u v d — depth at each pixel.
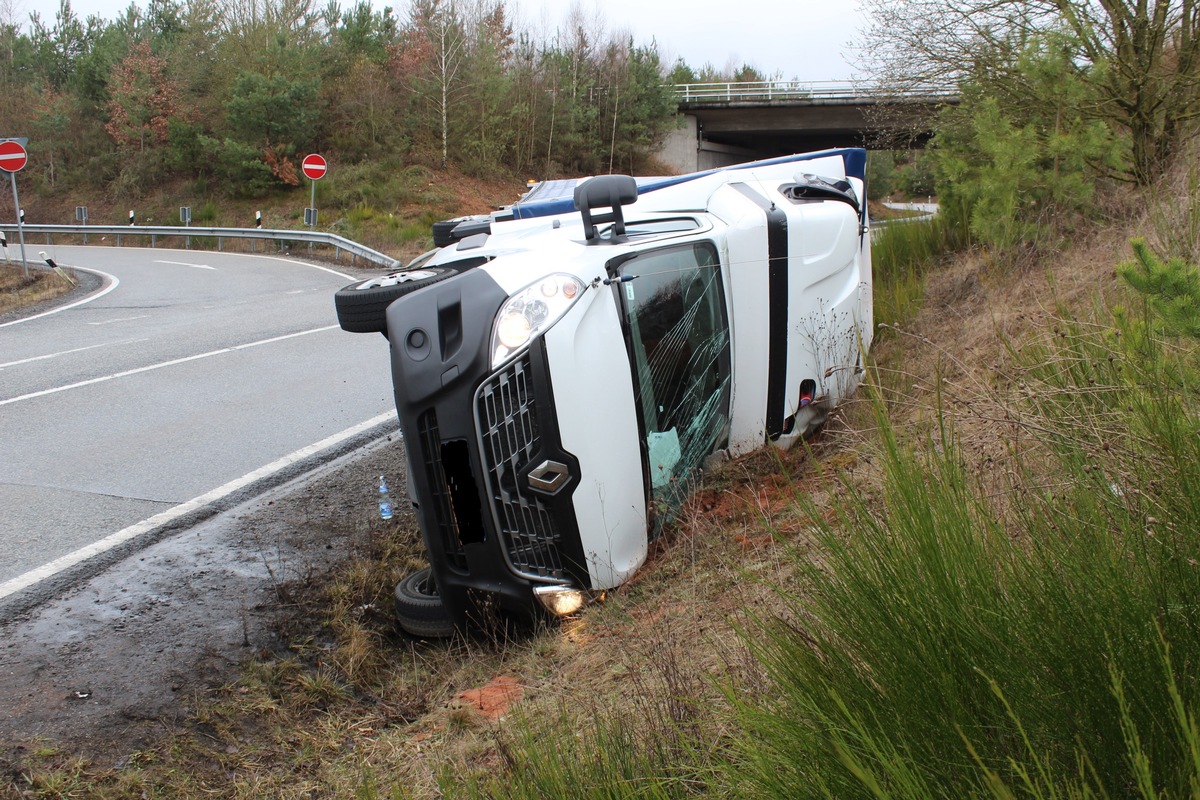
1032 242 6.98
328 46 42.31
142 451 6.71
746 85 50.41
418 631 3.96
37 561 4.72
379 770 2.92
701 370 4.29
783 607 2.82
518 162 43.97
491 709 3.15
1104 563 1.87
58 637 3.93
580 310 3.63
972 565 1.96
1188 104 7.46
